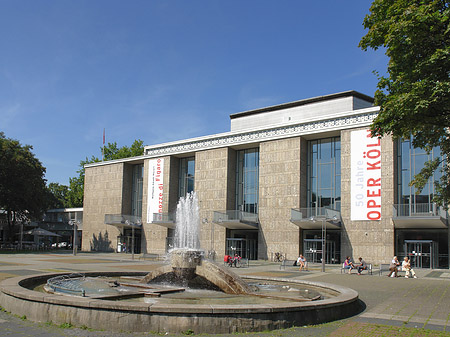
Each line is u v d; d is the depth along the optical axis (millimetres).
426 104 13148
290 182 45250
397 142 40219
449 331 9797
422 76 14023
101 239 63375
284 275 26859
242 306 9297
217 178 51094
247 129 49188
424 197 38031
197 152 53625
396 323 10641
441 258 37125
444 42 13680
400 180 39594
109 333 8703
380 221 38938
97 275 18547
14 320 9742
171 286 14758
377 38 15648
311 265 39250
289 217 44688
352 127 41656
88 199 66312
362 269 29172
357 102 46688
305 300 12039
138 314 8891
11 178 54094
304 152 45906
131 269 26156
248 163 51219
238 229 49656
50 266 27594
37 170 59375
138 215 61750
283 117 50406
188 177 56812
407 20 13633
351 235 40375
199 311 8906
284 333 9133
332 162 44500
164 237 55062
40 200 59688
